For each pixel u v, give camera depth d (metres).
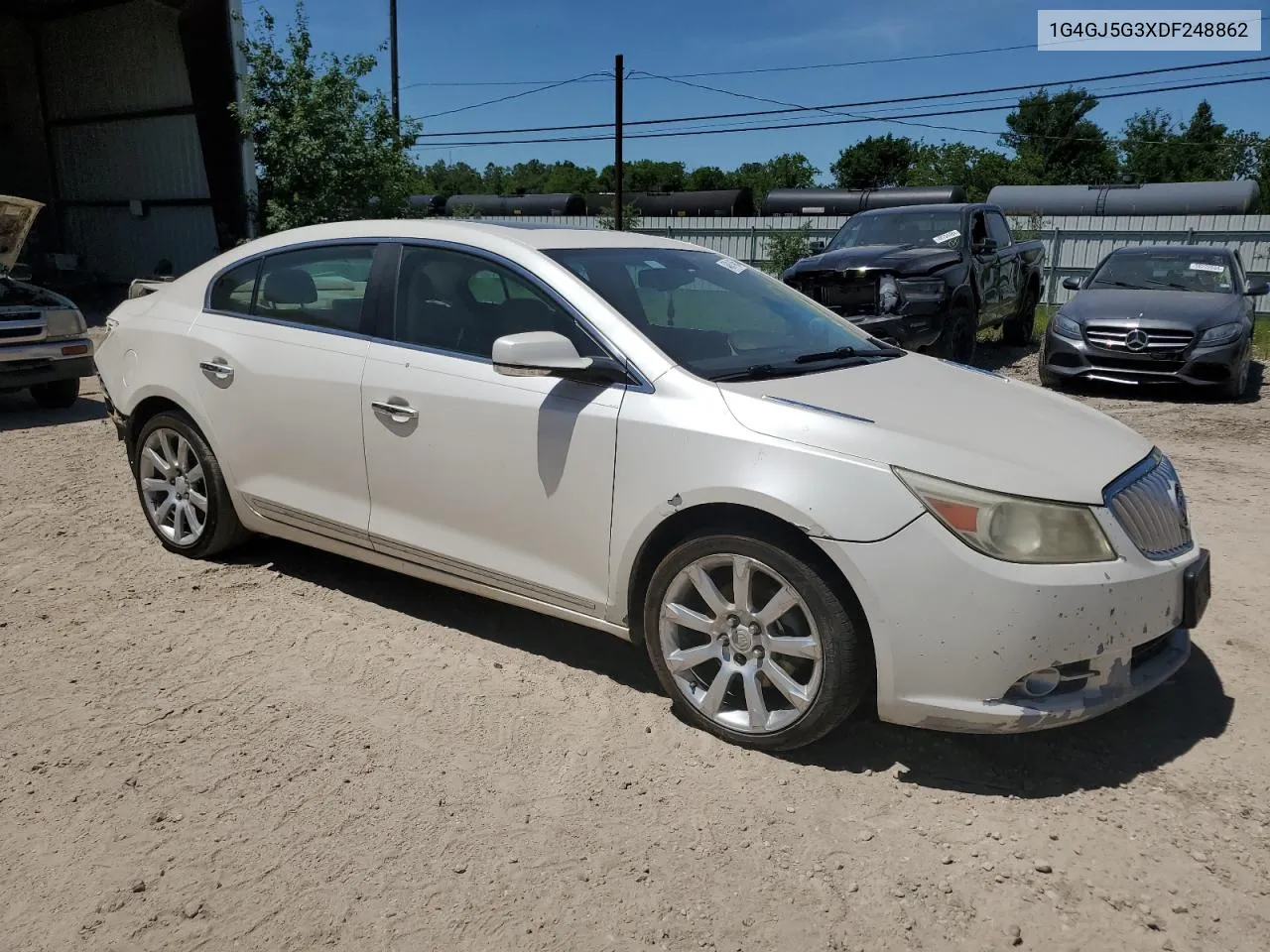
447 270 3.92
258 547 5.12
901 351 4.32
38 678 3.72
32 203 9.30
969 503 2.86
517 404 3.56
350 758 3.20
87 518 5.67
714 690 3.27
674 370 3.35
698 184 77.56
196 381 4.58
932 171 57.16
